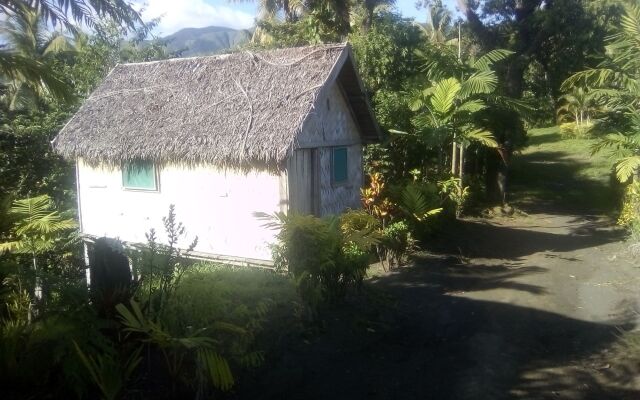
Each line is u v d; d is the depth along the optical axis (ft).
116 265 17.37
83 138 37.65
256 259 33.27
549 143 111.04
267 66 35.65
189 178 35.37
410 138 49.85
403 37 53.11
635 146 41.09
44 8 26.55
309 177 34.37
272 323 20.29
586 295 26.50
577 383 17.16
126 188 38.09
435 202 40.96
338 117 37.27
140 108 37.45
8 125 47.65
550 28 61.11
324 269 21.86
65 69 54.54
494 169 64.44
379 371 18.11
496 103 54.13
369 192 34.73
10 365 14.87
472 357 19.25
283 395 16.24
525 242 41.83
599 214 57.72
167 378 15.85
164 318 15.85
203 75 37.60
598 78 42.19
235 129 32.04
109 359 14.40
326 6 57.93
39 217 24.85
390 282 29.17
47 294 17.35
